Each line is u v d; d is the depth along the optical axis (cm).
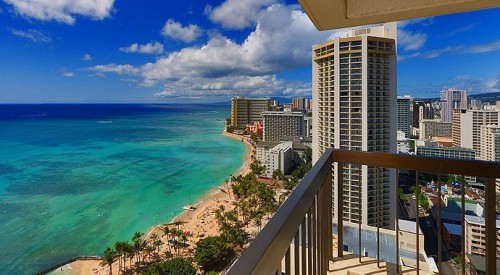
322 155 182
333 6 156
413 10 162
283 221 77
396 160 186
